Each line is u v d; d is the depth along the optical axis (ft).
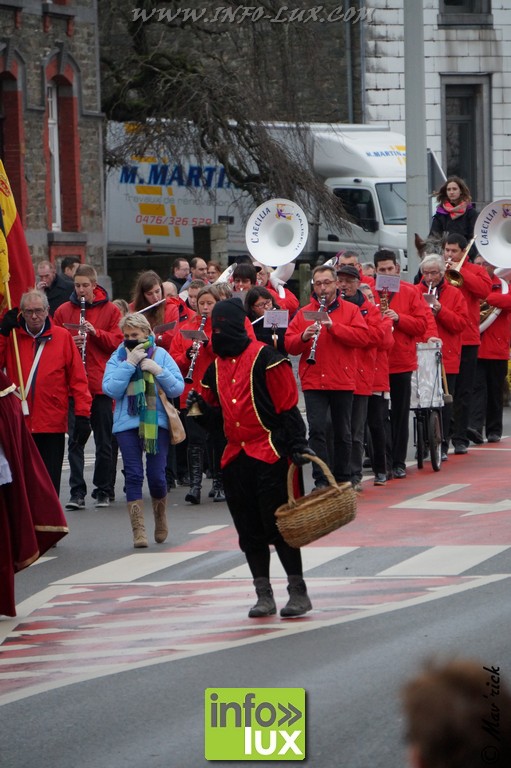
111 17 266.77
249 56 289.74
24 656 59.67
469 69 314.55
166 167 262.88
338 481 100.94
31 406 90.07
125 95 256.32
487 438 138.00
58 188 234.17
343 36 304.30
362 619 62.90
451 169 317.83
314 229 257.75
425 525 90.74
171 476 115.34
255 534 65.98
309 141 252.83
